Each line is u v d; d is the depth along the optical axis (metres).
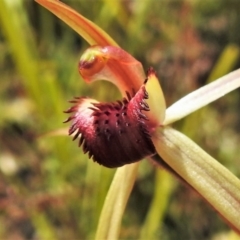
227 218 0.09
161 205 0.15
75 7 0.20
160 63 0.20
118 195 0.10
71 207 0.16
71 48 0.21
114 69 0.09
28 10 0.20
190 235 0.19
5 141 0.19
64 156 0.16
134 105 0.09
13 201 0.16
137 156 0.09
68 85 0.19
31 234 0.19
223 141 0.20
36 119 0.18
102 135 0.09
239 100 0.22
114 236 0.10
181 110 0.09
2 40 0.20
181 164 0.09
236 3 0.22
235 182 0.09
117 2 0.19
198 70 0.20
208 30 0.23
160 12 0.20
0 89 0.20
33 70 0.15
